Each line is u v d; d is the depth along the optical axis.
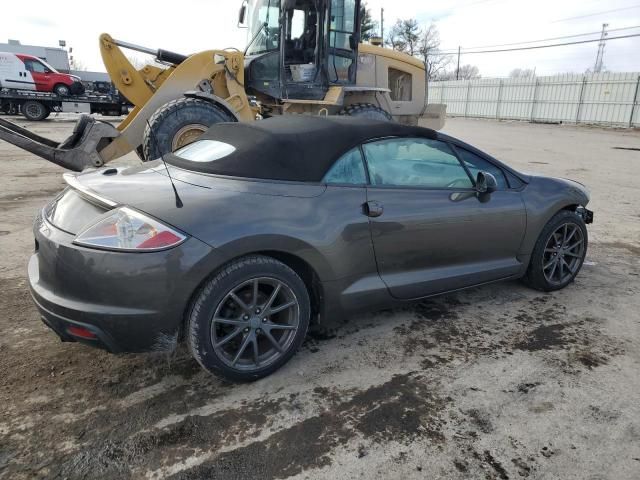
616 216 6.89
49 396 2.59
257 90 8.19
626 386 2.77
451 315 3.68
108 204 2.50
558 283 4.15
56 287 2.45
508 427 2.41
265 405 2.56
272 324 2.75
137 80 7.86
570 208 4.24
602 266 4.82
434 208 3.29
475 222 3.50
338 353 3.10
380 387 2.74
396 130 3.32
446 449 2.26
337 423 2.43
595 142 19.02
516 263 3.89
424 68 10.73
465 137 20.20
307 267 2.89
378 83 9.95
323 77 8.48
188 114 6.62
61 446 2.23
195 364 2.94
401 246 3.17
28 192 7.46
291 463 2.16
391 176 3.23
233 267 2.54
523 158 13.30
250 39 8.70
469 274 3.58
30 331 3.24
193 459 2.18
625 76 27.33
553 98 31.72
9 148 13.23
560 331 3.44
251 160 2.82
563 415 2.51
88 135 6.66
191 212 2.49
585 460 2.20
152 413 2.48
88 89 35.06
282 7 7.80
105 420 2.42
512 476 2.10
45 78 24.05
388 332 3.39
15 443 2.24
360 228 2.96
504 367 2.96
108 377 2.78
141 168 3.18
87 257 2.35
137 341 2.42
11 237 5.12
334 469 2.13
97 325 2.36
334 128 3.12
